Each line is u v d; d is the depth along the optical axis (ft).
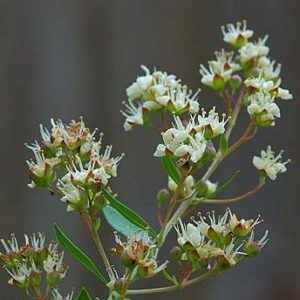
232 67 1.39
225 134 1.36
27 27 2.06
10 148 2.04
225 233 1.19
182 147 1.18
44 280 1.42
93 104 2.06
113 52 2.06
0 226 2.02
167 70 2.06
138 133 2.03
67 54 2.06
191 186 1.32
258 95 1.31
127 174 2.02
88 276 2.01
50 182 1.22
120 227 1.27
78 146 1.21
